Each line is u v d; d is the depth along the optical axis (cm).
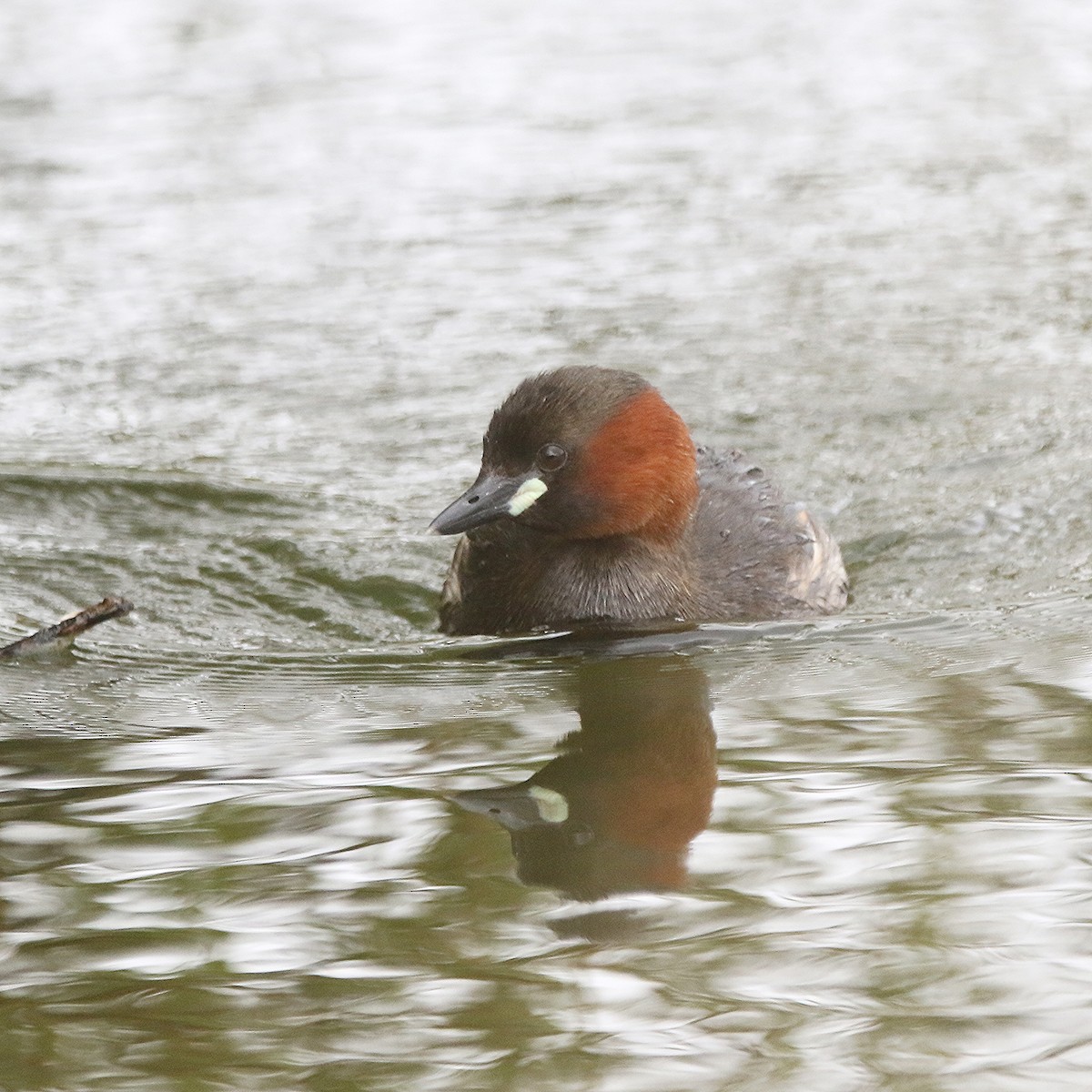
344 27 3184
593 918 771
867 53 3030
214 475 1545
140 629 1241
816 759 950
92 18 3216
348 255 2133
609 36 3161
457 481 1538
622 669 1126
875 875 805
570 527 1219
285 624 1259
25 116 2666
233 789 923
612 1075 651
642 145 2552
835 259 2108
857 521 1460
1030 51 3009
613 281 2039
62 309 1970
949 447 1597
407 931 765
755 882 805
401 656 1174
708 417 1683
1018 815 864
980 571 1345
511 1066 660
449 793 916
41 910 786
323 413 1697
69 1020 696
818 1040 671
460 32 3197
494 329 1903
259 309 1969
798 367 1800
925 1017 684
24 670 1142
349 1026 690
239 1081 653
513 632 1232
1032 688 1057
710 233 2209
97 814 888
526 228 2216
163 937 761
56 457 1587
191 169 2439
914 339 1861
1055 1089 633
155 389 1755
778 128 2619
